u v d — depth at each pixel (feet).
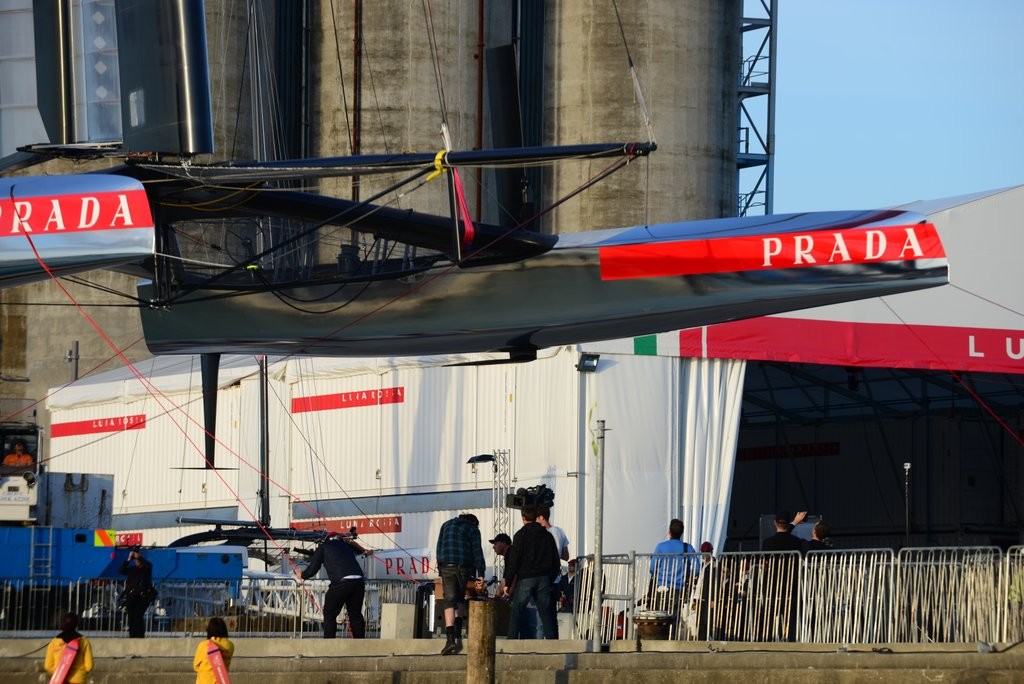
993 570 128.16
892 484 350.02
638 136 487.61
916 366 227.40
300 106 469.98
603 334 189.47
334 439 274.57
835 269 175.32
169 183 165.89
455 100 467.93
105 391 328.90
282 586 208.85
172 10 159.84
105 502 221.05
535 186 490.08
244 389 294.25
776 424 369.71
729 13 508.53
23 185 158.61
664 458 223.71
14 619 197.36
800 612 143.02
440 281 187.21
